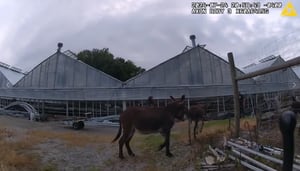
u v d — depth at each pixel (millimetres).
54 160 11336
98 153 12648
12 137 16188
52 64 52656
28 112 43469
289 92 20906
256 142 9906
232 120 22828
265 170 7547
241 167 8461
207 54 48938
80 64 50531
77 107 49906
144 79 46906
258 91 47781
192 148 11758
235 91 11766
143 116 11438
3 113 44938
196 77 47719
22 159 10734
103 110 48344
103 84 48844
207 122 23781
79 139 16500
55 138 16609
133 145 14461
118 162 11078
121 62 80688
